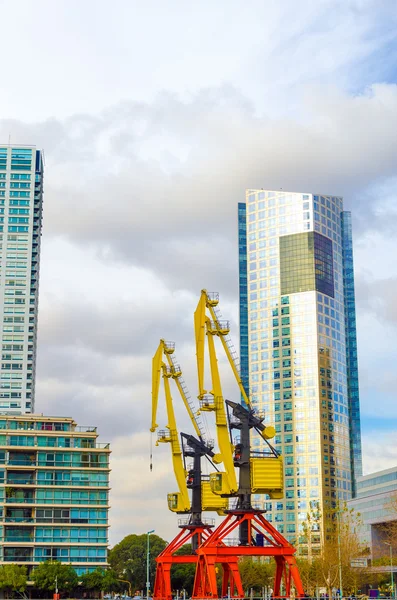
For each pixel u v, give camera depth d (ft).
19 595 549.54
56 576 549.13
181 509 507.30
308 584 564.71
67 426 628.69
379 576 643.04
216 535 409.08
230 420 429.38
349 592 608.19
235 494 420.36
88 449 605.31
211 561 399.44
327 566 561.02
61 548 584.40
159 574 494.59
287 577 447.01
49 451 602.44
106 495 600.80
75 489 596.70
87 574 568.00
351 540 597.52
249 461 416.05
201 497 497.87
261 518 412.98
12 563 568.00
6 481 590.55
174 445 526.57
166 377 541.34
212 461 507.30
